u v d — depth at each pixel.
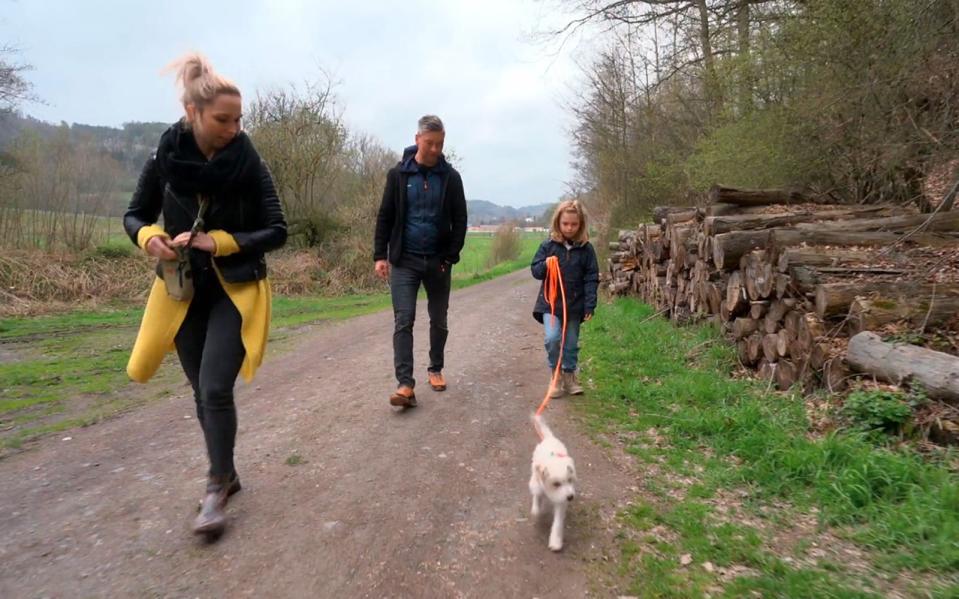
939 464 3.42
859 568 2.66
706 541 2.89
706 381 5.32
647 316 9.51
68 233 17.75
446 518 3.18
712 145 11.73
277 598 2.50
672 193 17.66
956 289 4.73
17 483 3.79
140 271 17.47
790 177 9.67
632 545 2.90
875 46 7.42
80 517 3.24
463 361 6.89
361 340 9.06
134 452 4.31
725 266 6.32
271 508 3.27
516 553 2.86
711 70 12.56
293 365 7.34
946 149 6.68
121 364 8.05
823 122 8.65
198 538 2.96
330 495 3.43
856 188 8.99
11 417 5.53
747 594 2.48
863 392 4.12
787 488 3.43
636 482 3.61
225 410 3.01
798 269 5.16
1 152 16.88
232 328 3.00
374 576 2.66
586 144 21.94
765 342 5.46
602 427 4.56
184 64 2.79
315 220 22.56
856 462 3.40
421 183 4.75
